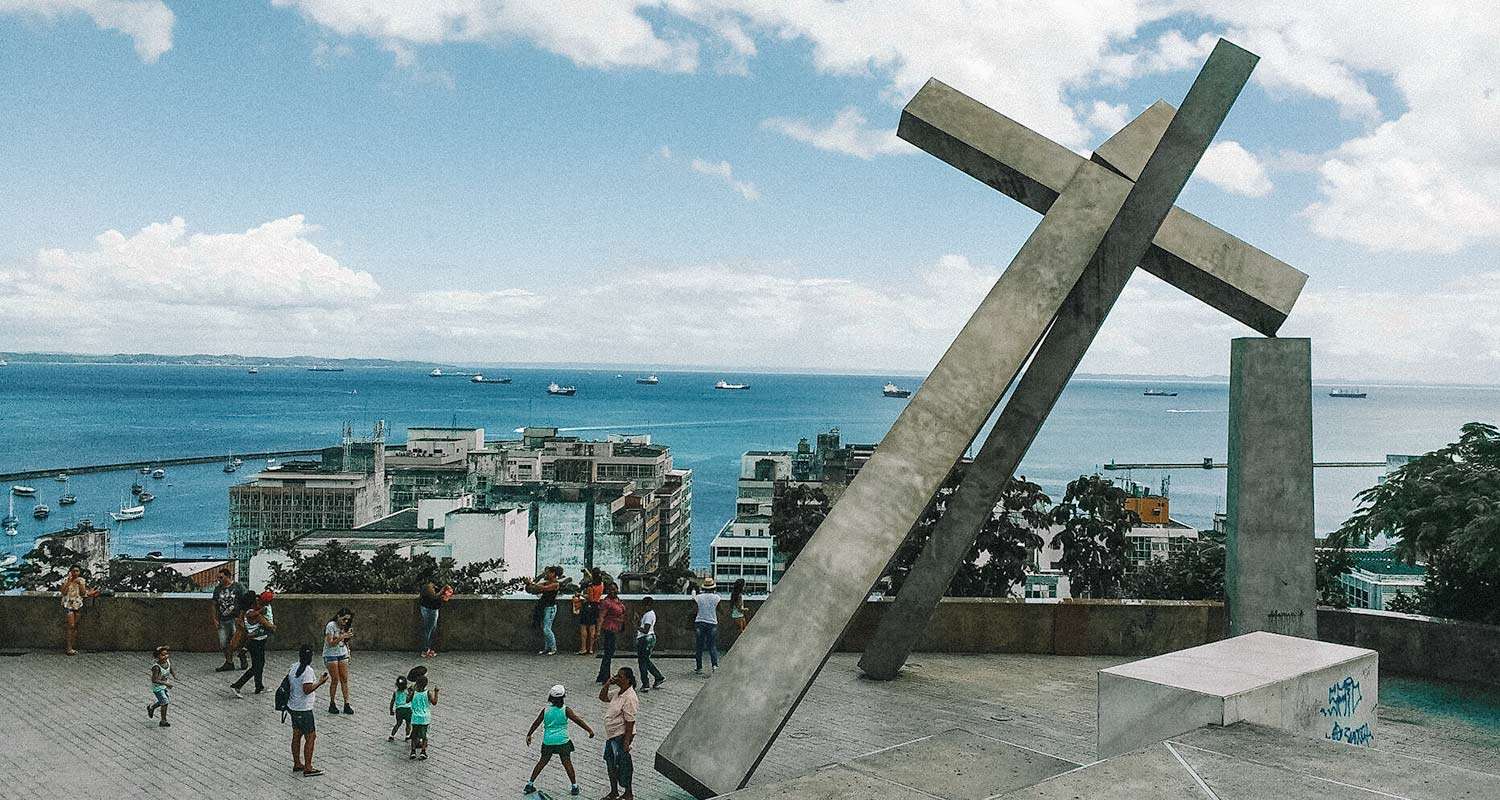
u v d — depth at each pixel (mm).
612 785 10312
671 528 132500
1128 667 7105
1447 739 11984
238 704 13797
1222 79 11836
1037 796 4941
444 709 13680
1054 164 12508
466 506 91312
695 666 16062
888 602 16688
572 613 17109
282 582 23641
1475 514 14492
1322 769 5281
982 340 10930
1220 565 18875
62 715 13219
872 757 6191
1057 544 23078
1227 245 13109
